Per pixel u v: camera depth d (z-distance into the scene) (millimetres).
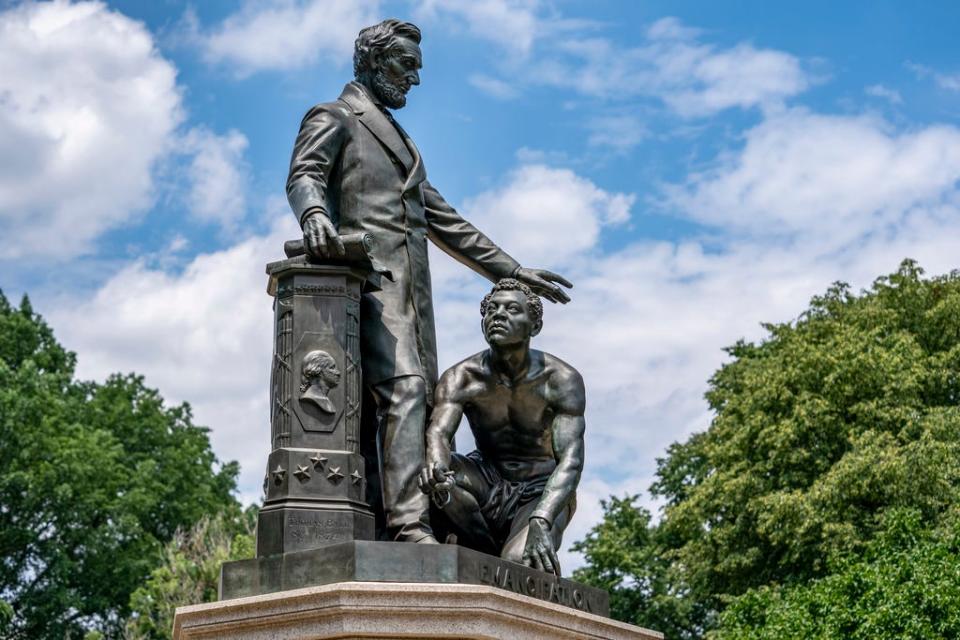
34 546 37812
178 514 40500
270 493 6281
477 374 6941
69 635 37031
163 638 29859
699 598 32094
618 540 36219
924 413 29078
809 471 29391
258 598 5766
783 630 22391
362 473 6387
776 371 30328
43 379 38906
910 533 23438
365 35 7496
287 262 6555
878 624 21000
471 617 5711
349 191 7137
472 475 6910
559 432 6906
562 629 6090
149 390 43719
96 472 38219
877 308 31906
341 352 6477
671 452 37344
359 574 5871
